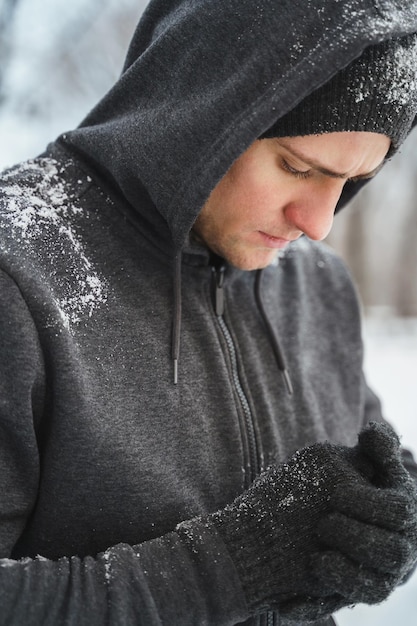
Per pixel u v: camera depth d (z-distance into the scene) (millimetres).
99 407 822
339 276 1294
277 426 1027
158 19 952
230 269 994
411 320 8375
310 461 815
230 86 793
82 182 937
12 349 773
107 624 723
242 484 934
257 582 755
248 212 854
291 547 763
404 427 3658
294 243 1244
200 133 811
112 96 931
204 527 795
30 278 800
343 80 770
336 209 1074
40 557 770
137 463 841
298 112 781
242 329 1036
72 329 825
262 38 790
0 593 703
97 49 5367
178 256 908
